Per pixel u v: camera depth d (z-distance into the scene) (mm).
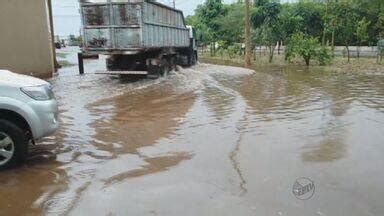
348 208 4977
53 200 5309
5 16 18641
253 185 5703
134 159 6938
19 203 5234
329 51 32656
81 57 21062
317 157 6938
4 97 6434
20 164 6711
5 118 6574
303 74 22094
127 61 19312
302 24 41969
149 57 19453
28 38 19422
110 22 17906
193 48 28578
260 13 39000
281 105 11938
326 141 7926
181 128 9125
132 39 17875
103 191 5562
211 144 7797
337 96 13672
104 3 17844
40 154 7262
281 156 7004
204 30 51812
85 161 6863
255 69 25969
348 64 29625
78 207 5070
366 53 40875
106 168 6496
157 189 5602
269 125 9312
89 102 12617
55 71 23641
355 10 36219
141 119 10117
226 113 10766
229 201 5180
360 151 7270
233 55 42562
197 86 16594
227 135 8453
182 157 7008
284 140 8023
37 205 5160
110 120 10031
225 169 6367
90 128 9211
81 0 18031
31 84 6719
